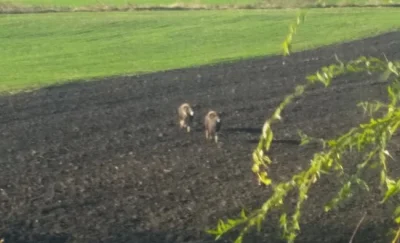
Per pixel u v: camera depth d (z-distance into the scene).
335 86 91.56
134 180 55.41
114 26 153.62
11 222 46.09
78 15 168.38
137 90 90.81
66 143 66.44
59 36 143.38
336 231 44.25
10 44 135.12
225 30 148.12
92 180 55.41
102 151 63.78
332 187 51.41
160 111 79.31
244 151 63.47
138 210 48.94
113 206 49.66
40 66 112.69
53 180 55.38
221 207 49.25
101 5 182.25
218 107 81.19
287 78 98.44
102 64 114.12
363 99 83.88
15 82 97.38
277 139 67.25
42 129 71.62
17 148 64.81
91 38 141.25
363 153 20.12
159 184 54.44
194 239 43.78
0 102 83.75
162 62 114.88
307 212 47.00
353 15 161.00
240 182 54.69
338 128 71.81
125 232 44.94
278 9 174.25
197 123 73.88
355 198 48.56
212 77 99.81
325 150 20.31
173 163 59.88
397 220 19.05
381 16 160.62
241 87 92.56
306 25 148.50
